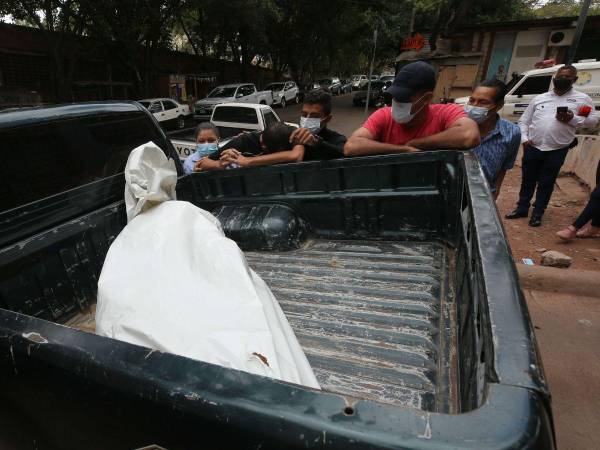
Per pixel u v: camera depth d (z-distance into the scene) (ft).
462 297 4.79
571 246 14.07
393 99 7.66
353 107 77.10
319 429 1.92
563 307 10.46
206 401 2.19
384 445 1.80
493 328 2.50
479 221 4.02
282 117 63.52
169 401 2.29
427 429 1.82
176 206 5.47
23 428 3.20
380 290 5.97
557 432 6.77
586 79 31.32
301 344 4.92
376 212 7.70
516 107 32.71
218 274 4.45
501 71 57.57
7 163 5.25
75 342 2.68
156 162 6.14
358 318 5.34
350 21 92.17
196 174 8.97
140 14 49.37
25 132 5.49
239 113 29.58
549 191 15.49
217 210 8.79
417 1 67.15
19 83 50.16
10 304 5.08
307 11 81.92
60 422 2.91
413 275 6.34
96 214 6.34
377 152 7.95
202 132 12.54
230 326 3.78
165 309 3.95
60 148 5.97
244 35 75.77
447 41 60.90
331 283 6.28
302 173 8.09
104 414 2.63
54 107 6.00
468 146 7.26
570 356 8.60
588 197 19.20
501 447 1.72
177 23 73.61
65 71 54.29
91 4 44.68
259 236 7.73
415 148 7.71
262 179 8.50
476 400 2.57
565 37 53.21
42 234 5.50
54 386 2.75
